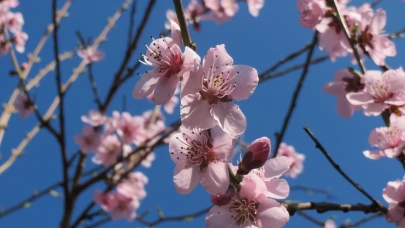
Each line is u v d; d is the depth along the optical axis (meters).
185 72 0.35
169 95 0.36
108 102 0.76
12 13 0.87
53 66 0.84
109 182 0.76
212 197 0.35
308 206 0.37
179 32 0.36
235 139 0.36
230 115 0.35
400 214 0.40
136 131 0.84
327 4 0.51
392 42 0.50
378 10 0.51
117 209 0.81
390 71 0.45
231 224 0.35
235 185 0.35
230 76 0.36
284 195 0.35
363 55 0.56
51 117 0.73
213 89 0.35
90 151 0.78
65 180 0.67
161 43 0.36
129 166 0.82
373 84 0.45
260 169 0.36
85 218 0.68
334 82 0.53
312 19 0.52
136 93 0.36
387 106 0.44
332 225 0.54
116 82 0.73
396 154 0.42
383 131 0.43
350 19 0.52
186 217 0.68
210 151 0.36
